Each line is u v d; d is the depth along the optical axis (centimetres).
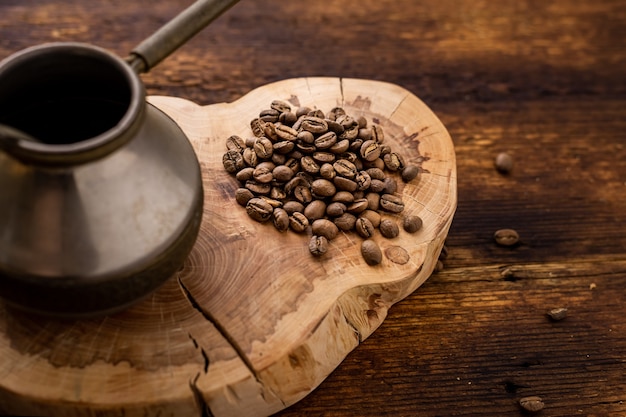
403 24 61
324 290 42
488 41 61
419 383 46
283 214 44
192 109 48
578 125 57
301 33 59
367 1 62
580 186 54
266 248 44
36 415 40
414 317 48
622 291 49
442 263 50
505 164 54
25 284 37
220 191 45
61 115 40
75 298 37
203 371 40
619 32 63
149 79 56
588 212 53
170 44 38
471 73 59
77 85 39
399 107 49
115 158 37
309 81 50
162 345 40
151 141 38
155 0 60
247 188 45
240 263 43
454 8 63
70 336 40
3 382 39
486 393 45
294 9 61
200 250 43
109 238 37
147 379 39
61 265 36
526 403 45
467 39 61
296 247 44
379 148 46
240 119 48
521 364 46
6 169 36
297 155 46
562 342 47
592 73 60
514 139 56
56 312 38
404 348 47
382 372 46
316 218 45
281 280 43
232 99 55
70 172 36
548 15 63
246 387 40
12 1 58
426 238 45
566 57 61
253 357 40
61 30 57
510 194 53
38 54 37
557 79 59
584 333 48
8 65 37
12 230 36
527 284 49
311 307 42
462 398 45
